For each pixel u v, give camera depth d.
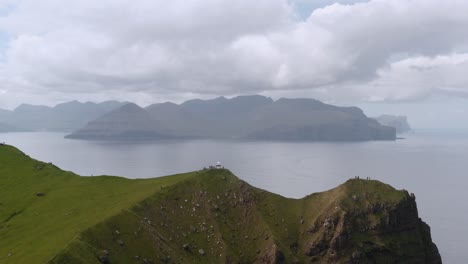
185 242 145.50
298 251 155.50
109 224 129.88
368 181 181.12
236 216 163.88
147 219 144.38
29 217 149.75
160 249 131.75
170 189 166.25
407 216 170.75
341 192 172.88
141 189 169.75
